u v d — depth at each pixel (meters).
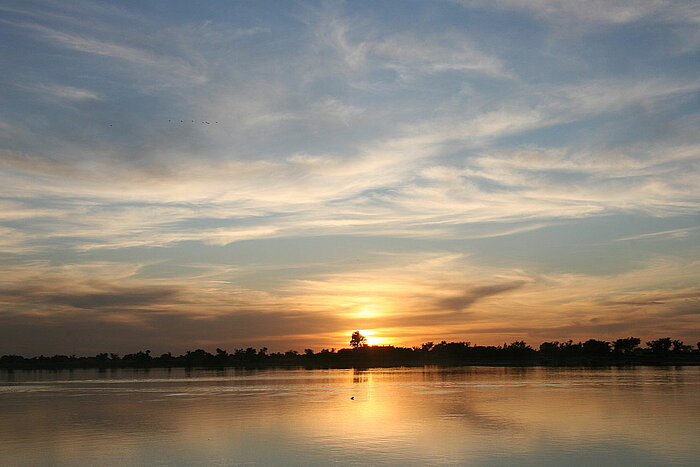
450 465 36.53
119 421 58.16
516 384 119.19
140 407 72.94
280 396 90.88
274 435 48.19
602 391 93.62
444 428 51.34
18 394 100.81
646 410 63.75
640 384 113.44
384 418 58.84
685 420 55.19
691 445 42.44
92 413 65.94
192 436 48.06
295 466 36.62
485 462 37.34
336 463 37.31
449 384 123.44
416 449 41.47
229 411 67.00
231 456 39.69
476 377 162.62
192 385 128.38
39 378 185.62
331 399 83.94
